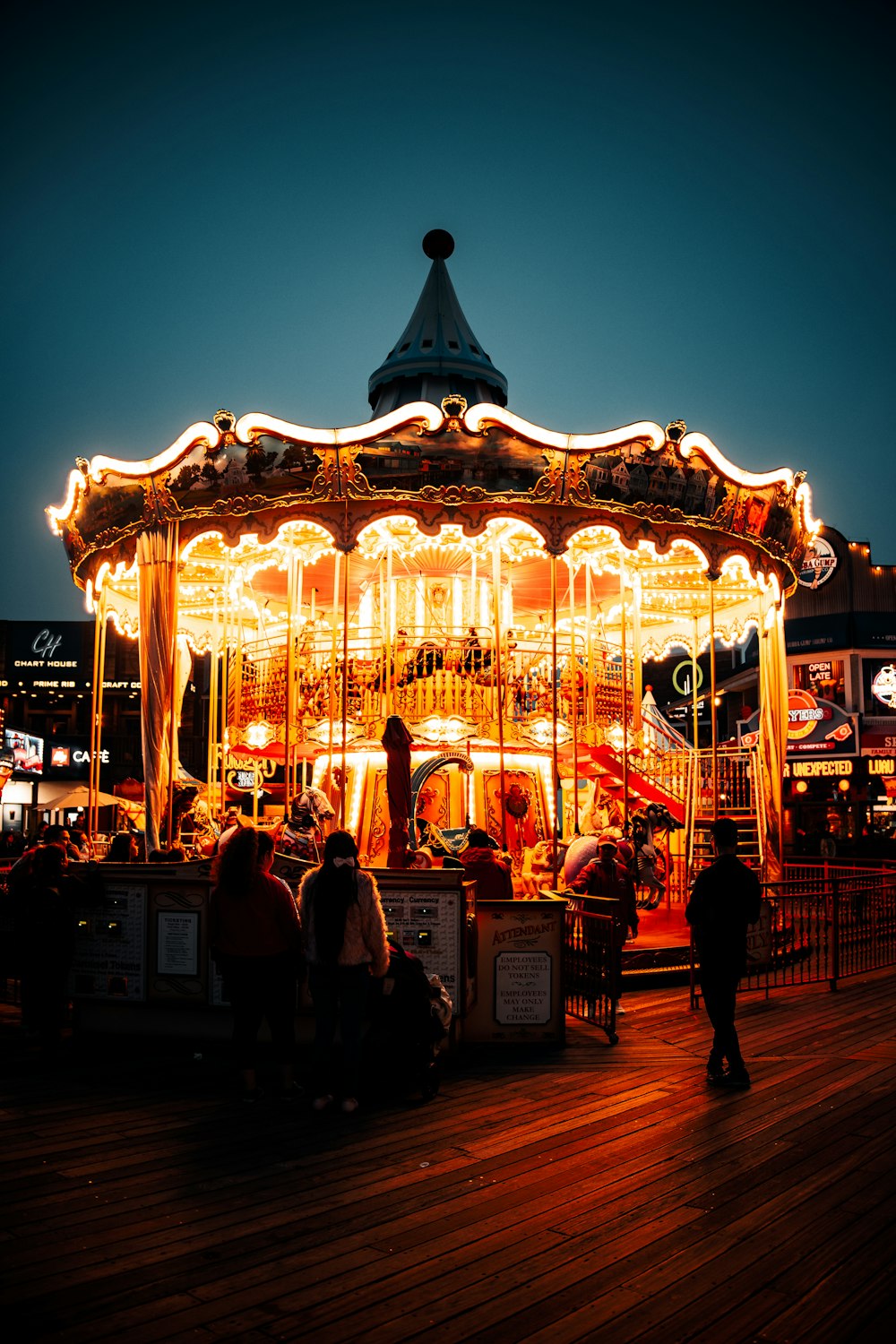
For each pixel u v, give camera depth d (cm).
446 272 1961
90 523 1512
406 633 1789
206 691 5069
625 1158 590
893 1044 909
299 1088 717
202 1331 390
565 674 1739
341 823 1243
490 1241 472
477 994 882
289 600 1382
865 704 3281
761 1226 489
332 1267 444
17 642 5219
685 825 1822
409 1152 600
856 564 3359
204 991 845
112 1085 755
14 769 3225
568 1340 384
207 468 1369
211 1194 530
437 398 1797
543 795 1702
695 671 2142
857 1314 404
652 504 1395
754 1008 1090
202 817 1527
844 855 2603
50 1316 400
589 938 981
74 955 872
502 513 1364
